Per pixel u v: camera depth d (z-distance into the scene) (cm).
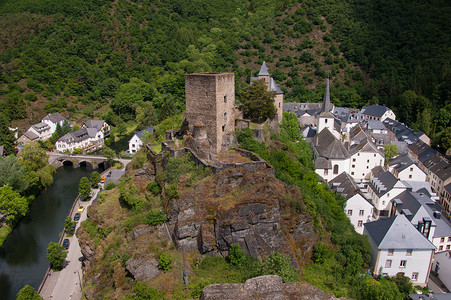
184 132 5897
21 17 19238
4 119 12312
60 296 5488
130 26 19925
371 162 9012
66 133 13425
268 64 18275
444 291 5634
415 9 19738
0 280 6138
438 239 6575
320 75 17688
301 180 6334
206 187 4572
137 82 16662
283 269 3891
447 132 10888
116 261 4656
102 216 5694
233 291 2780
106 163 11400
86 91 16588
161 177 5150
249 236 4234
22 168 8506
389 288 4719
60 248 6225
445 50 16988
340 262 5041
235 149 5634
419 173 9056
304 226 4856
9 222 7738
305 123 13112
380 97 16350
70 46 17875
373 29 19562
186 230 4253
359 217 6806
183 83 16050
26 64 16575
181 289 3825
